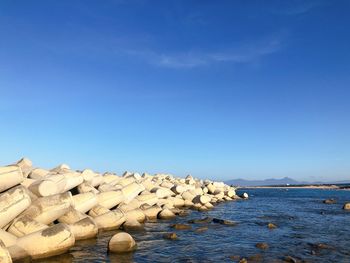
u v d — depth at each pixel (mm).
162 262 13641
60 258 13453
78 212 17453
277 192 87188
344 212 31578
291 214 30047
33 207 15180
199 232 20094
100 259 13633
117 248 14641
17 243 12969
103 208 20297
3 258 10539
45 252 13383
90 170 23141
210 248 16156
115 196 21953
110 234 18266
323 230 21297
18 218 14297
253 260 14031
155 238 18109
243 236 19125
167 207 28266
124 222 20266
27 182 17328
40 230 13820
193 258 14328
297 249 16062
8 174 14516
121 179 29516
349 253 15328
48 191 16719
